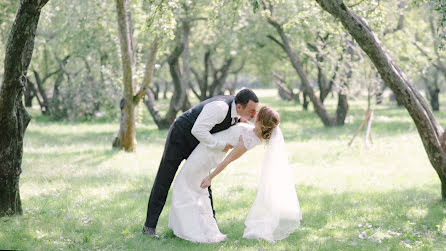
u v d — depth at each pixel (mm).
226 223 6691
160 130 21281
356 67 16125
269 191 5922
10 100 6121
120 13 12906
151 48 13828
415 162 12117
